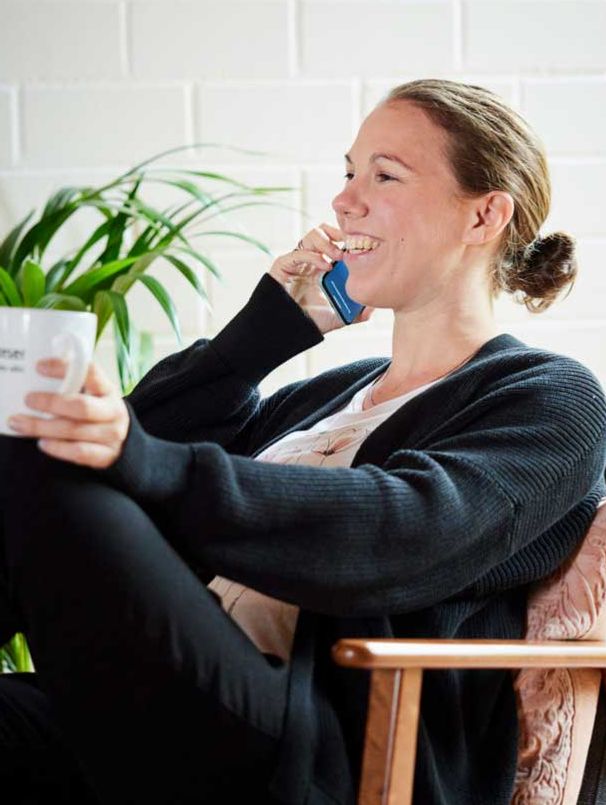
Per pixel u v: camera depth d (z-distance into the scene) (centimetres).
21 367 128
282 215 279
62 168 277
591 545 171
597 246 284
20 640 241
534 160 188
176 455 140
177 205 278
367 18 279
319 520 145
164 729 138
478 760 166
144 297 278
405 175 182
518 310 283
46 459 133
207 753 140
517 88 282
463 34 280
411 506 148
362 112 279
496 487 154
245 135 279
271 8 277
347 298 198
